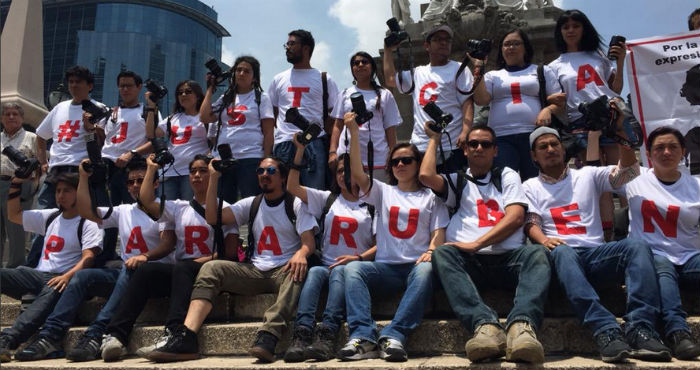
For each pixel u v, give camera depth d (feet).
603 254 14.56
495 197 16.24
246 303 17.43
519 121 20.11
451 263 14.47
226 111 21.94
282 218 17.75
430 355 14.51
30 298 18.75
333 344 14.82
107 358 15.55
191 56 323.16
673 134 15.53
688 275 14.60
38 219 20.15
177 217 18.88
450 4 40.65
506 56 21.09
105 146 23.85
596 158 18.72
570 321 14.23
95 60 303.07
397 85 21.54
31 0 34.22
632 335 13.08
